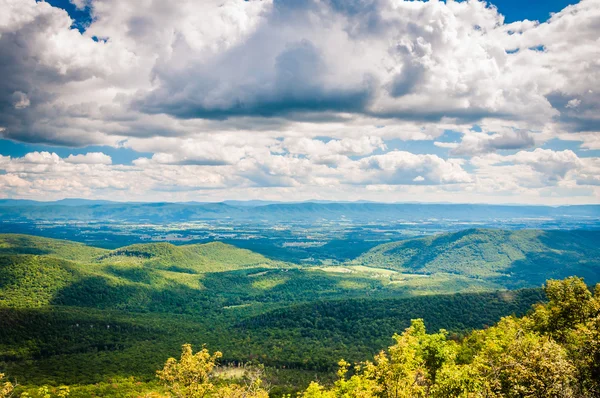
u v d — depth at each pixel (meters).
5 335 178.00
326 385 133.25
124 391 127.38
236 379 139.12
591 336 40.47
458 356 63.78
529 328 60.06
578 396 35.31
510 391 35.94
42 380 138.75
